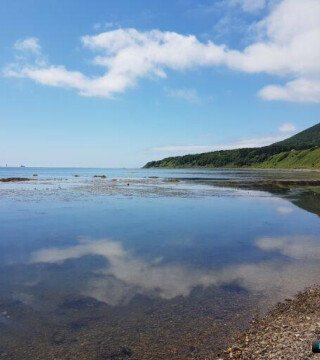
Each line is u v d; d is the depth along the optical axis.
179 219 34.09
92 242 24.62
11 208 41.69
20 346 11.17
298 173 166.38
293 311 13.35
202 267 19.02
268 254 21.58
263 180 104.12
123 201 49.34
